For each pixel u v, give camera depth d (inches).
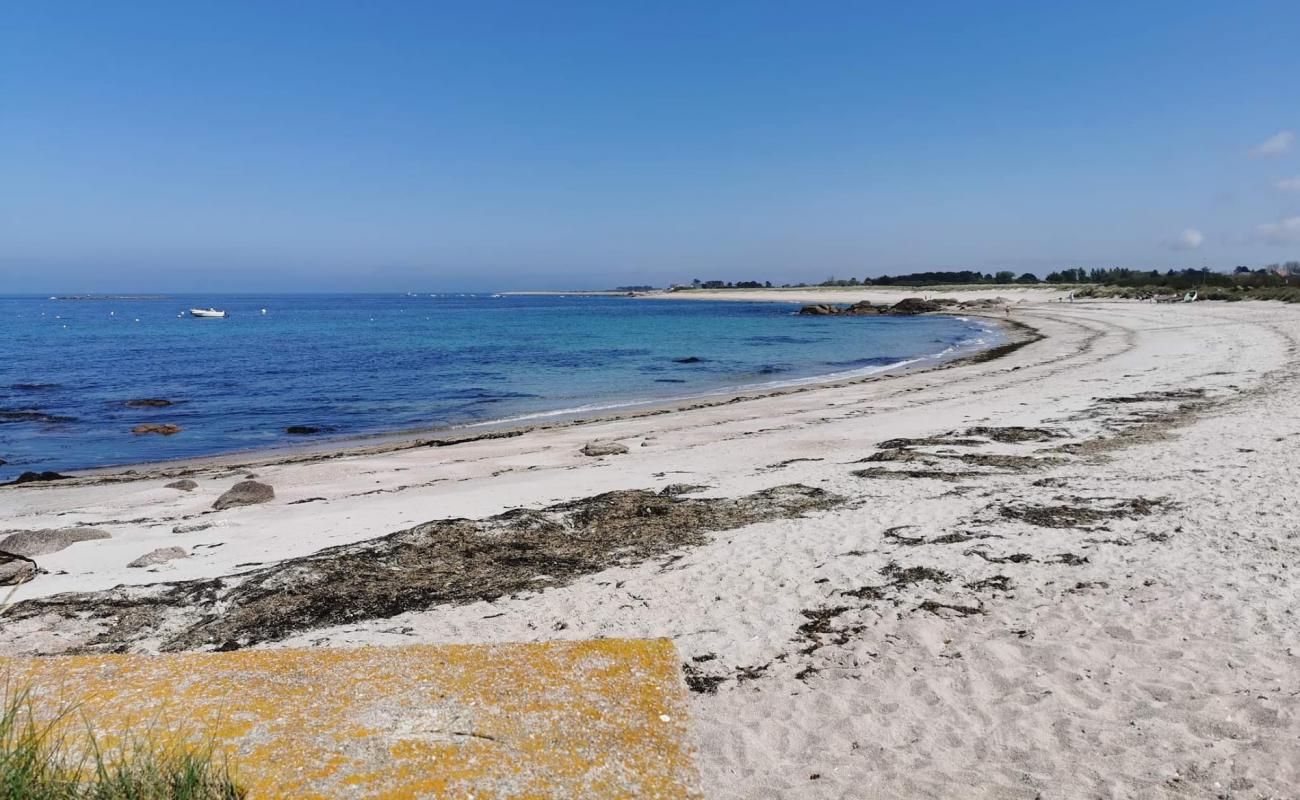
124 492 525.7
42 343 2191.2
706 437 664.4
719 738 179.0
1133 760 160.7
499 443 687.1
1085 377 957.8
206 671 104.1
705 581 283.7
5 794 74.8
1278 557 275.0
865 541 321.1
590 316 4104.3
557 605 266.5
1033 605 246.7
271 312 5255.9
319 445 757.3
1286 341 1189.1
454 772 81.6
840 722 183.6
